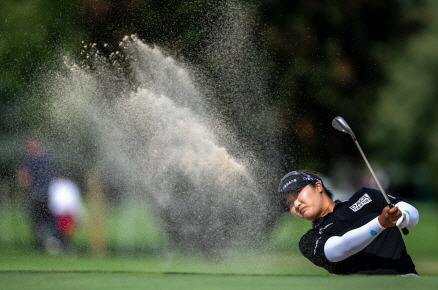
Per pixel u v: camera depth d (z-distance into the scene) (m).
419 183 119.38
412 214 19.98
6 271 17.09
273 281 15.91
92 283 15.71
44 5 46.81
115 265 37.16
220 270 35.62
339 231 20.39
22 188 49.00
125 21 46.94
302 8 49.91
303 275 16.72
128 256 42.44
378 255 20.16
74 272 17.05
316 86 50.69
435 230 67.75
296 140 50.34
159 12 47.19
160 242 43.91
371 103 52.62
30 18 47.03
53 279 16.22
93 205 47.91
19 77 47.41
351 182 64.31
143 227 57.62
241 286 15.47
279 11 49.59
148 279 16.27
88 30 47.00
